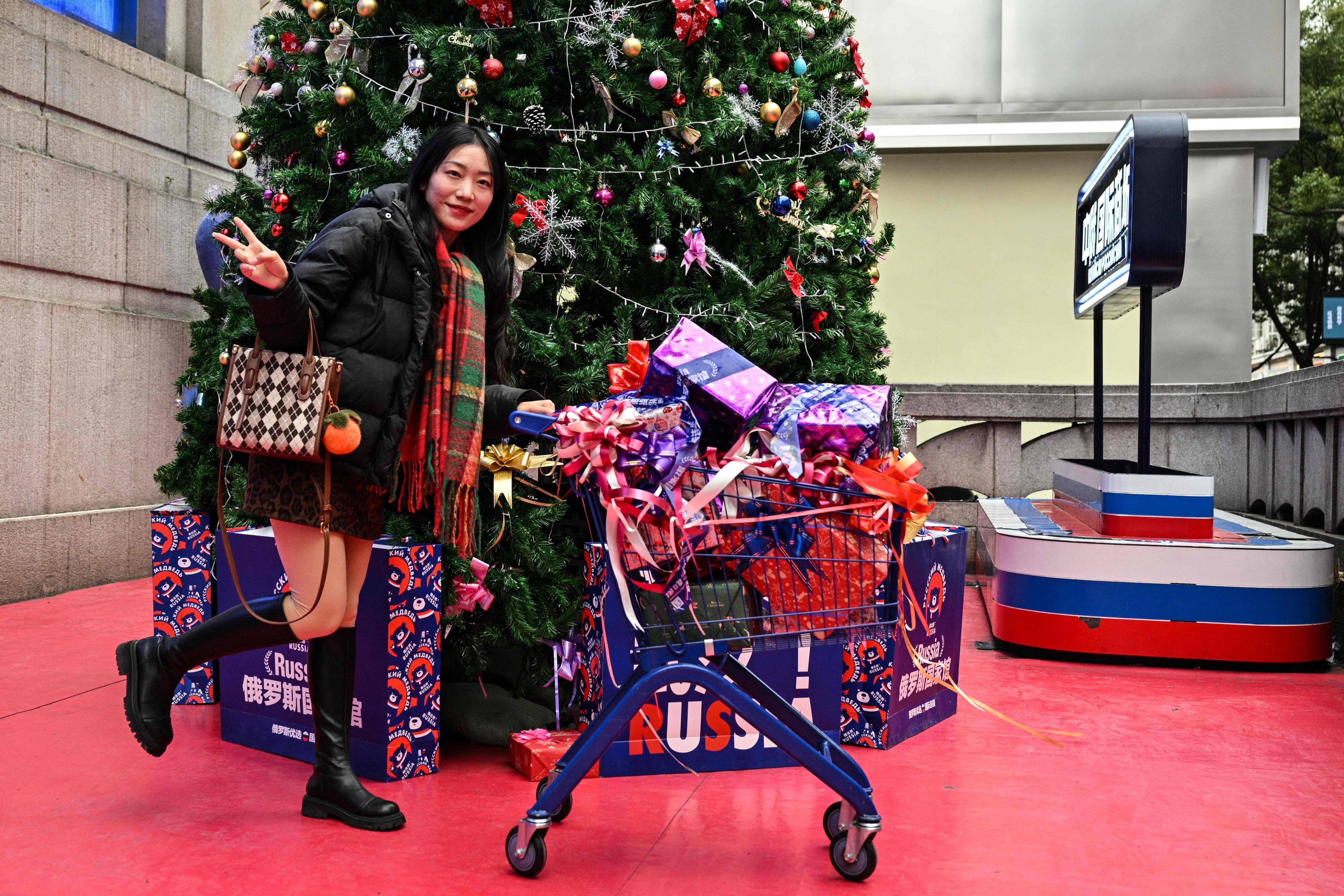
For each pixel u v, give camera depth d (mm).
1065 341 11797
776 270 3920
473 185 2639
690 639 2383
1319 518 5785
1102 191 5699
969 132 11602
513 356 3148
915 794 2902
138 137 6879
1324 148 22344
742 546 2330
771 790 2941
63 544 6098
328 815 2650
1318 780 3055
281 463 2494
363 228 2459
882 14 11766
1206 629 4566
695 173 3801
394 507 3180
